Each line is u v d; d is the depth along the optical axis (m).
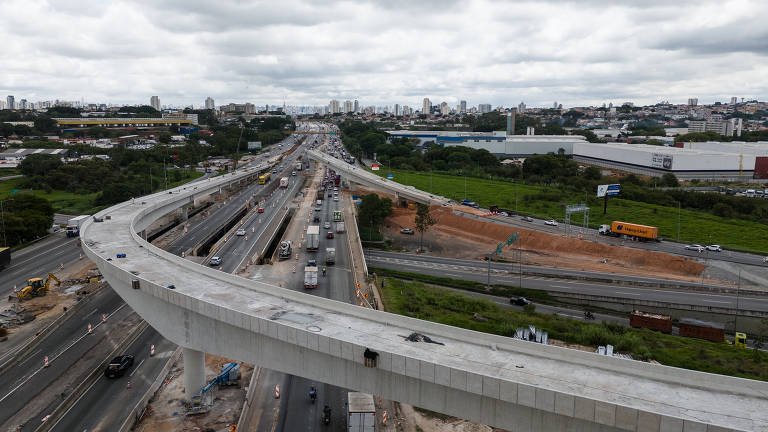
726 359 76.38
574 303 107.00
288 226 161.62
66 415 60.78
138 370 72.00
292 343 46.91
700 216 180.75
